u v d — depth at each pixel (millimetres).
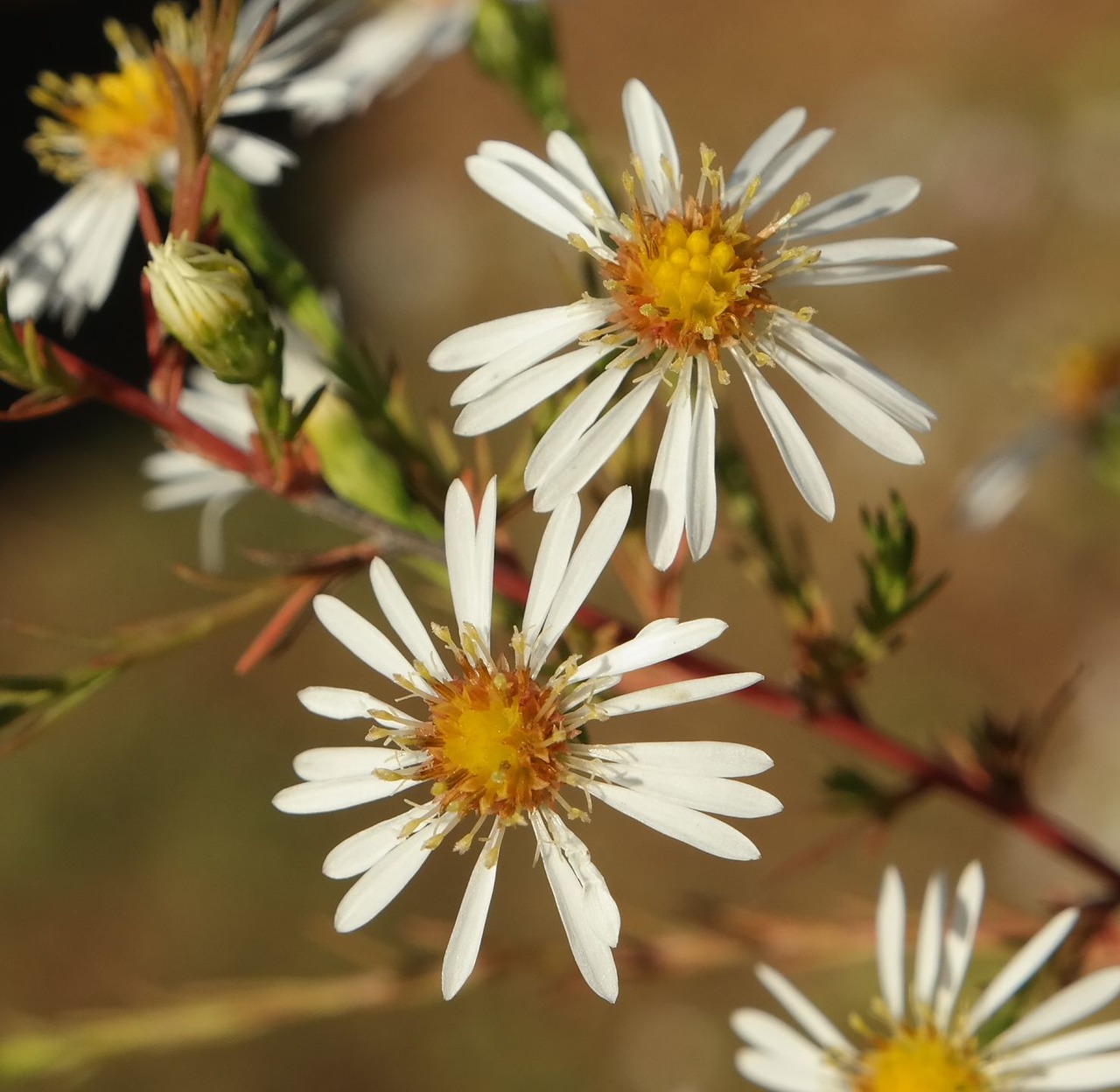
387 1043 340
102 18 512
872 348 437
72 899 365
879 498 396
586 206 146
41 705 141
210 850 364
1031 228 442
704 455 142
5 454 454
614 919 140
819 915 330
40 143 160
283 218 538
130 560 413
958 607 384
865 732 151
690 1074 323
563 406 144
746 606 378
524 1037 336
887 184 146
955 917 149
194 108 141
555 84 164
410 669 142
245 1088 335
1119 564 370
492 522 141
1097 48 468
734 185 148
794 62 536
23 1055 158
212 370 141
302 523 401
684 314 145
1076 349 196
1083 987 147
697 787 139
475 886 141
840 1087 150
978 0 510
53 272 158
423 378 476
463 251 504
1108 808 340
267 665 391
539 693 142
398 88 173
